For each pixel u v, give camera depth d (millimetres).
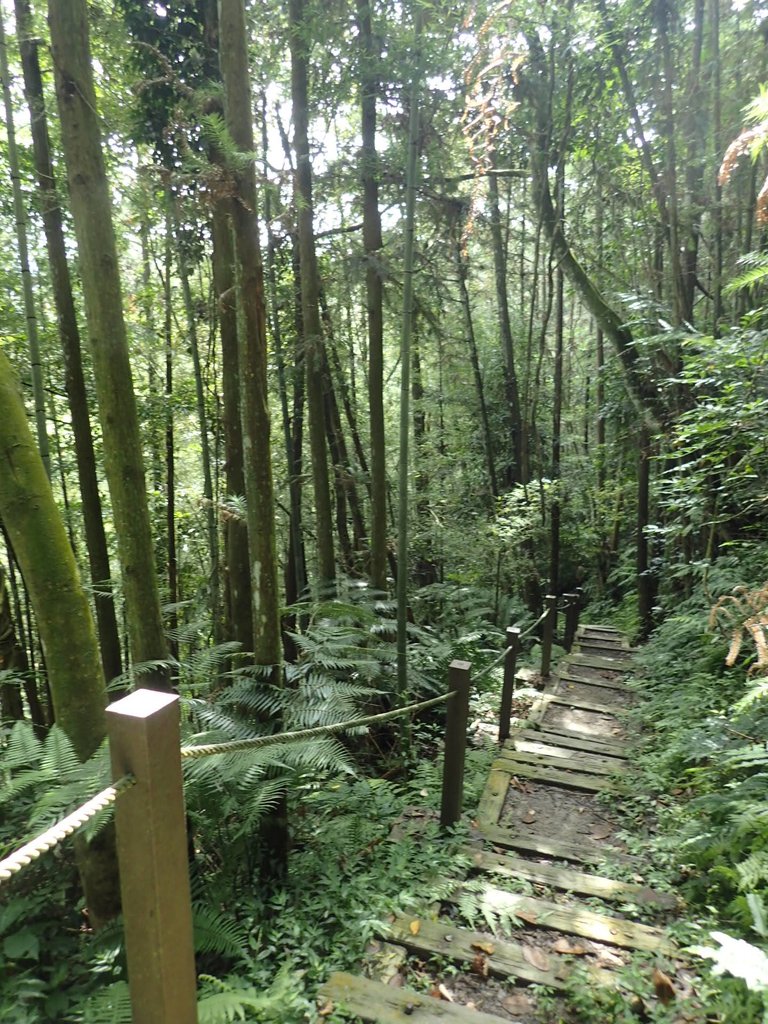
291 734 2123
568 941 2443
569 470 11453
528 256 11156
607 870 3000
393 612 6117
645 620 8211
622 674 6766
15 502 1999
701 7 5812
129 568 2543
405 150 5324
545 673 6586
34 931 2000
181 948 1313
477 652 5977
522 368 10070
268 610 2666
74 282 5691
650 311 5918
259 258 2525
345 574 6062
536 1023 2061
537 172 7566
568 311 13695
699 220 6789
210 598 5512
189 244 5070
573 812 3688
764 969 1716
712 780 3338
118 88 4555
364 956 2322
